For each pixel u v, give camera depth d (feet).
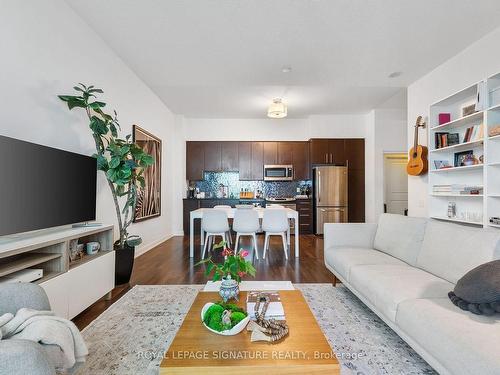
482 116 8.92
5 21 6.04
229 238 15.48
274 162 21.04
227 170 20.92
